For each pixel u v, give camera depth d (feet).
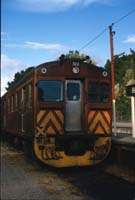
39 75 43.62
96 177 40.27
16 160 53.42
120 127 76.33
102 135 44.88
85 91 44.52
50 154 43.39
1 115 86.22
